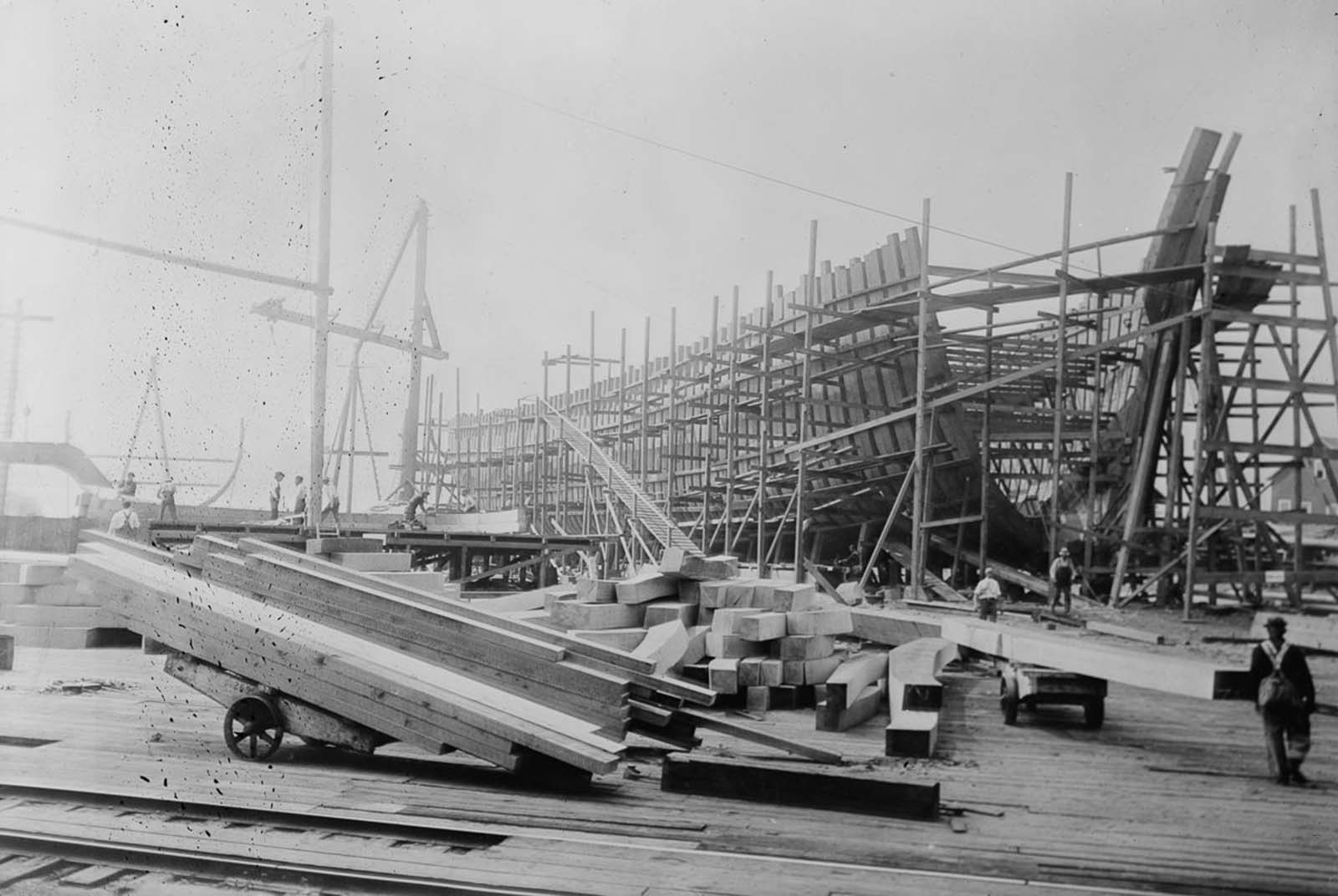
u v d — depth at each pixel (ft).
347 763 28.43
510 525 88.63
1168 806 26.00
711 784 26.03
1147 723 38.83
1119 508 72.49
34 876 19.36
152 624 30.01
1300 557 54.39
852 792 24.84
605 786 26.89
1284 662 29.25
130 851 20.04
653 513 97.96
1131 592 69.41
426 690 26.63
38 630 51.93
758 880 19.15
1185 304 65.82
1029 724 38.29
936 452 81.20
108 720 33.30
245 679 29.14
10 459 79.10
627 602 45.14
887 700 42.47
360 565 49.39
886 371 86.33
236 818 22.70
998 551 85.61
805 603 44.70
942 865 20.56
